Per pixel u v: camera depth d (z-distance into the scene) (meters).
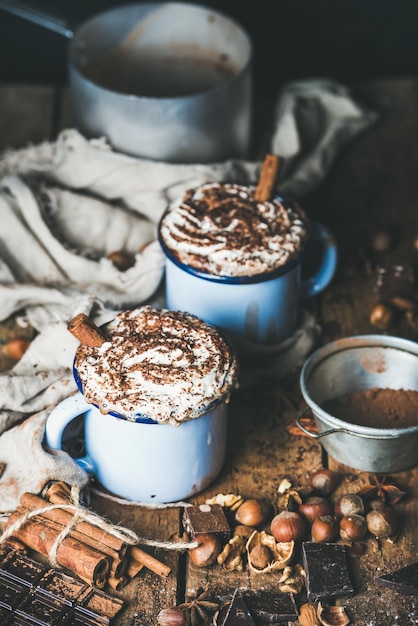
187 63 1.19
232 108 1.09
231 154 1.12
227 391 0.87
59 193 1.07
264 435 0.96
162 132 1.08
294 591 0.86
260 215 0.97
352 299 1.07
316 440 0.95
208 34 1.17
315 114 1.21
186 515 0.88
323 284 1.02
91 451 0.90
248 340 0.97
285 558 0.87
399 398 0.95
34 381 0.93
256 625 0.85
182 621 0.84
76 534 0.86
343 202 1.16
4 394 0.92
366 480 0.92
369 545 0.89
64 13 1.30
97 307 0.94
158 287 1.03
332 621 0.84
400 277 1.05
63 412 0.88
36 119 1.24
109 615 0.84
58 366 0.96
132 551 0.87
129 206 1.09
